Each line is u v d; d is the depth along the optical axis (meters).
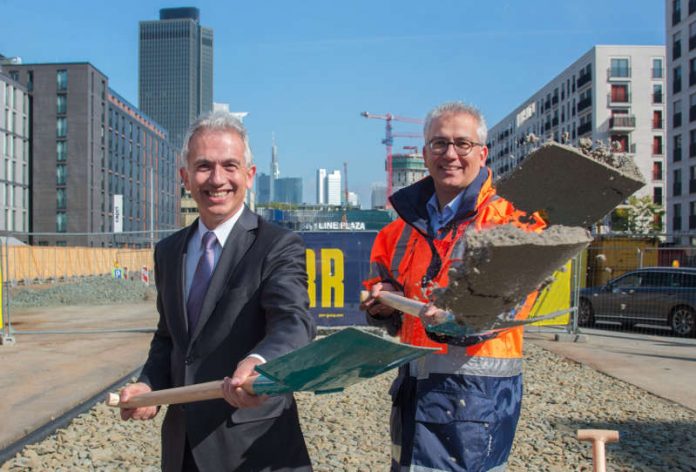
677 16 46.16
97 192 69.25
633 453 4.73
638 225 47.94
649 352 9.76
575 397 6.56
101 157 70.81
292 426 2.18
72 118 66.62
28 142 66.19
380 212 39.62
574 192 2.12
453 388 2.24
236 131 2.22
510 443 2.31
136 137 83.44
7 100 61.62
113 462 4.52
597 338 11.57
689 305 12.37
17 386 6.84
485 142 2.49
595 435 2.32
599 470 2.29
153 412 2.24
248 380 1.78
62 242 66.19
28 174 66.12
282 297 2.06
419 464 2.22
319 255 9.86
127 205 79.81
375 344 1.56
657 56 58.38
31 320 15.08
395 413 2.44
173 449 2.16
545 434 5.19
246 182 2.26
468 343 2.22
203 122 2.22
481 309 1.76
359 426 5.40
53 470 4.32
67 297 20.86
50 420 5.54
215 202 2.19
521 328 2.39
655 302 12.95
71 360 8.56
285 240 2.18
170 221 100.06
